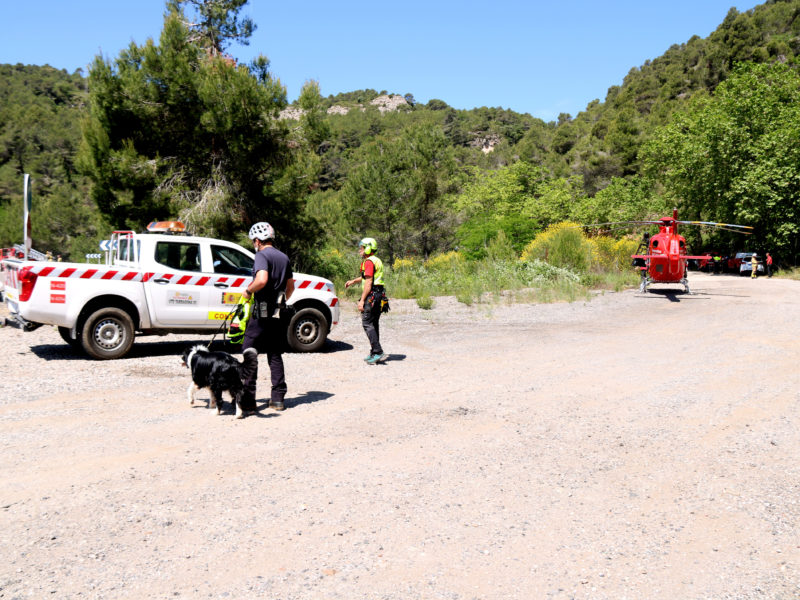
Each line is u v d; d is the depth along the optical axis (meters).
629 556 3.20
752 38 157.75
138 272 8.88
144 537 3.35
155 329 9.08
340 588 2.85
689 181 47.38
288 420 5.74
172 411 6.04
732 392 6.84
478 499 3.94
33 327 8.51
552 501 3.92
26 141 102.50
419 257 39.66
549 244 25.88
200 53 17.44
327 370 8.27
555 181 63.00
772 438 5.20
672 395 6.77
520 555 3.20
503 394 6.86
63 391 6.76
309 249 19.25
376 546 3.28
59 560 3.08
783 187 38.88
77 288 8.46
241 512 3.69
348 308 15.34
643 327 12.54
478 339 11.07
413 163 40.12
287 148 17.97
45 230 56.06
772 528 3.52
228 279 9.53
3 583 2.85
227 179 17.97
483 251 28.30
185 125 17.30
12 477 4.20
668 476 4.38
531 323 13.26
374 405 6.34
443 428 5.54
